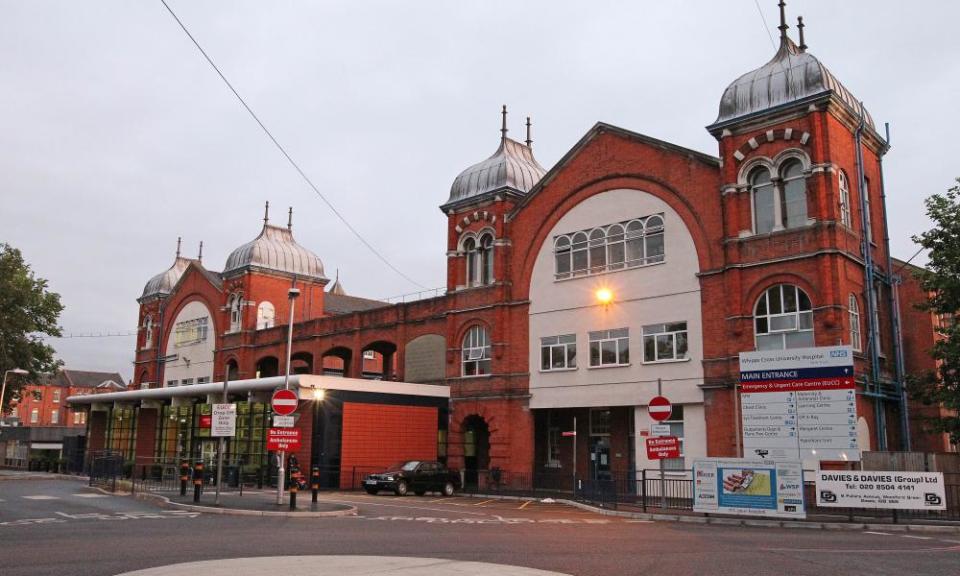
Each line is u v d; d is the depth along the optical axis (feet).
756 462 67.97
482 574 32.91
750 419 81.10
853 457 74.69
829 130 85.81
